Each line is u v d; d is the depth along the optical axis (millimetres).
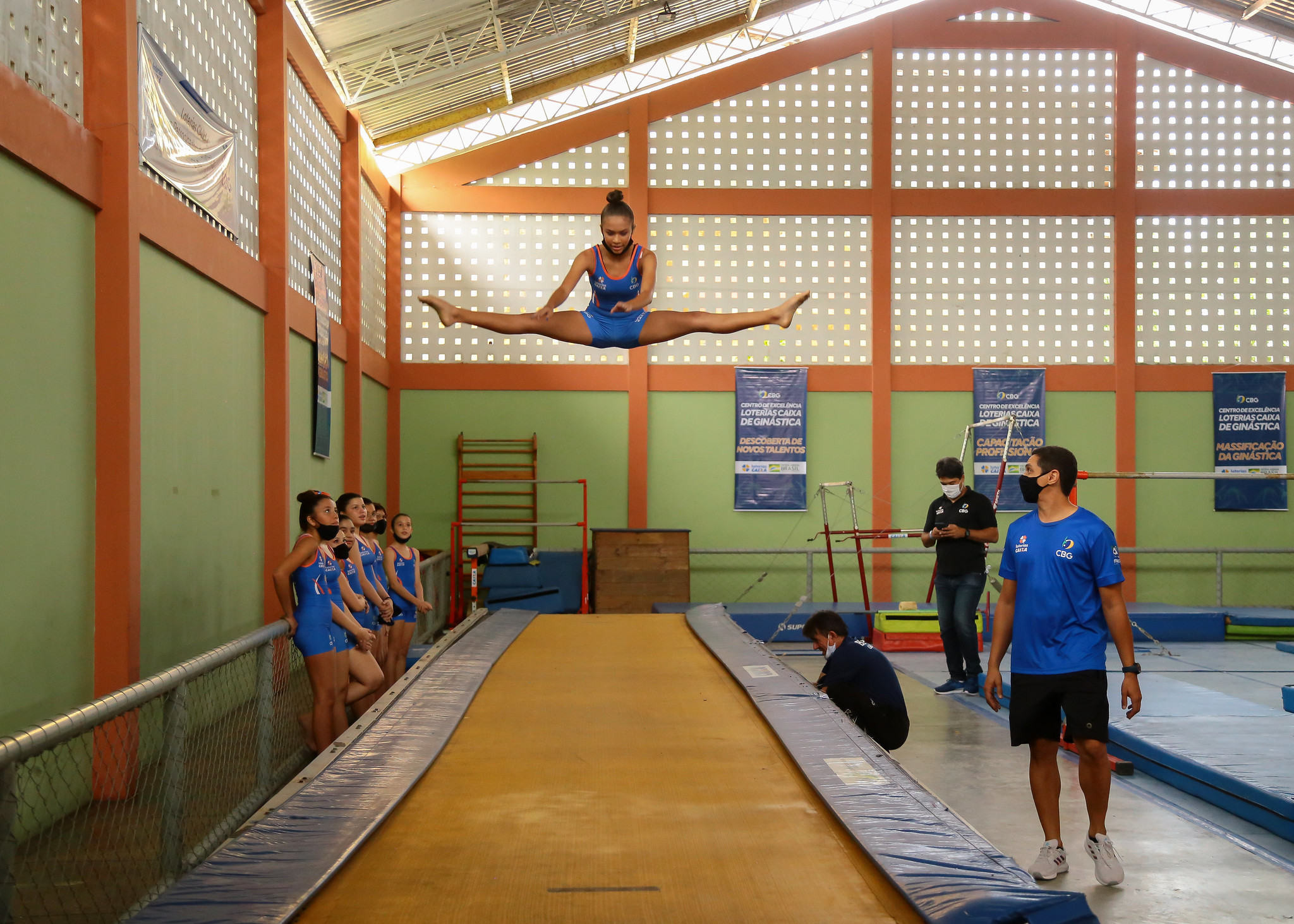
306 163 8125
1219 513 11281
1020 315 11398
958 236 11422
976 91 11406
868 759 3197
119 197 4512
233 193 6316
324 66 8477
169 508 5195
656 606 9938
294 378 7531
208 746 3742
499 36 8875
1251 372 11250
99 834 3625
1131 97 11297
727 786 2990
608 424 11352
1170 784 4504
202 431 5703
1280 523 11234
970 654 6773
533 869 2324
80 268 4355
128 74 4547
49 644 4039
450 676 4645
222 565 6020
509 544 11211
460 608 10227
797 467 11297
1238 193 11320
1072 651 3312
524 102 10641
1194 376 11320
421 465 11281
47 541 4039
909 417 11359
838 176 11422
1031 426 11258
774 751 3414
